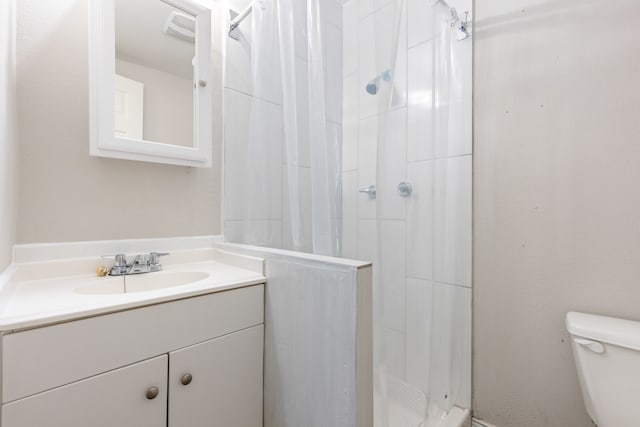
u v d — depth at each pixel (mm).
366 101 1495
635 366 821
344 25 1555
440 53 1204
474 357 1328
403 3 1088
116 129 1079
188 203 1320
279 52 1225
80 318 651
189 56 1272
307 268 886
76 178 1032
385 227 999
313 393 864
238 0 1426
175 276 1125
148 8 1167
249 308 985
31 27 949
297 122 1122
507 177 1237
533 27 1164
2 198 727
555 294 1117
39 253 951
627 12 969
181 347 810
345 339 782
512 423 1222
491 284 1280
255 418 1000
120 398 700
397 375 984
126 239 1140
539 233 1156
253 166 1377
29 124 941
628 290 967
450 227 1290
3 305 664
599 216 1023
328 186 1152
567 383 1091
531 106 1171
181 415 807
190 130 1278
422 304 1072
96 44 1026
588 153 1045
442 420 1185
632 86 959
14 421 570
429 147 1120
